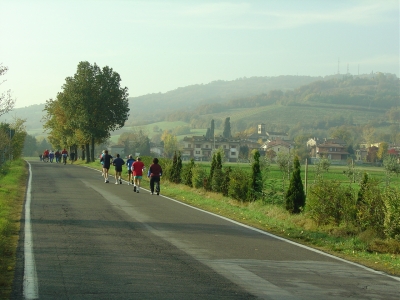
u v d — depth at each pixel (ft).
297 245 50.60
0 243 43.86
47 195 93.04
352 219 60.23
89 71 273.75
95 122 274.98
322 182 66.33
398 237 51.21
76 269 36.60
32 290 30.99
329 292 32.50
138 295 30.17
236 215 74.43
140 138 485.97
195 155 524.93
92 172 182.80
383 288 34.32
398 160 182.50
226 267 38.70
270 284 33.94
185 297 30.01
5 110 86.99
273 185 88.79
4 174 132.46
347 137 550.36
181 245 47.44
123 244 46.96
